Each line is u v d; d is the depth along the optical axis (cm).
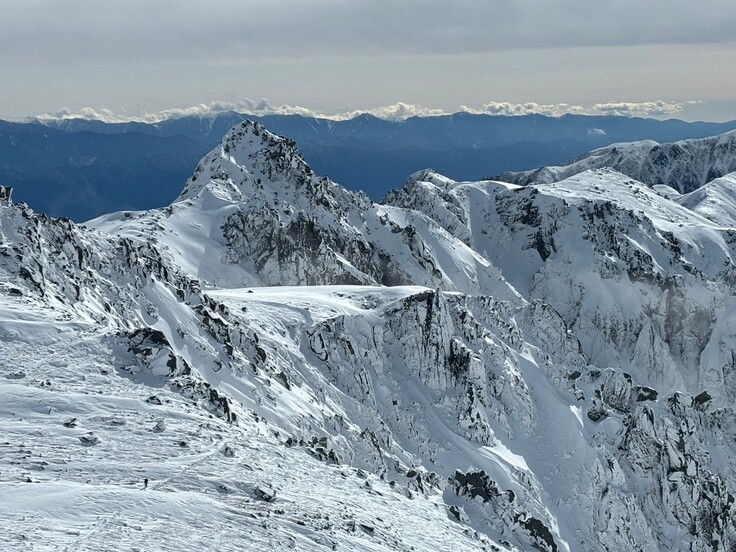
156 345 4634
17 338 4334
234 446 3769
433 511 4700
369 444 6919
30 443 3097
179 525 2566
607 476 8681
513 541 5488
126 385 4156
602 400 10050
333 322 8825
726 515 9056
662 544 8588
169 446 3425
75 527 2367
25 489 2578
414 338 9250
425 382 9106
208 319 7194
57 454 3033
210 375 6372
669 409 9988
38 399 3606
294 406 6712
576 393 10188
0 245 5697
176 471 3130
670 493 8881
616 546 8112
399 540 3425
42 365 4091
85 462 3005
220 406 4528
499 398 9494
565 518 8294
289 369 7744
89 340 4519
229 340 7200
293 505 3192
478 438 8619
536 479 8538
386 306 9569
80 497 2595
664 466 9031
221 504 2878
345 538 3014
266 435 4684
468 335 9962
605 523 8275
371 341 9012
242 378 6600
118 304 6706
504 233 19562
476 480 6159
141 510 2602
